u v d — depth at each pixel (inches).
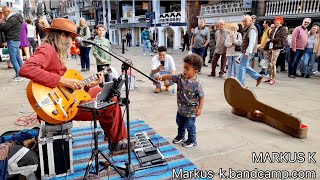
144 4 1011.3
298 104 202.1
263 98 219.0
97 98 91.5
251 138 140.3
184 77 123.7
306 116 174.6
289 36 345.4
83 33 319.3
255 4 615.5
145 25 992.9
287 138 140.5
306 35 305.3
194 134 128.6
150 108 190.9
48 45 96.2
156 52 721.0
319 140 137.9
